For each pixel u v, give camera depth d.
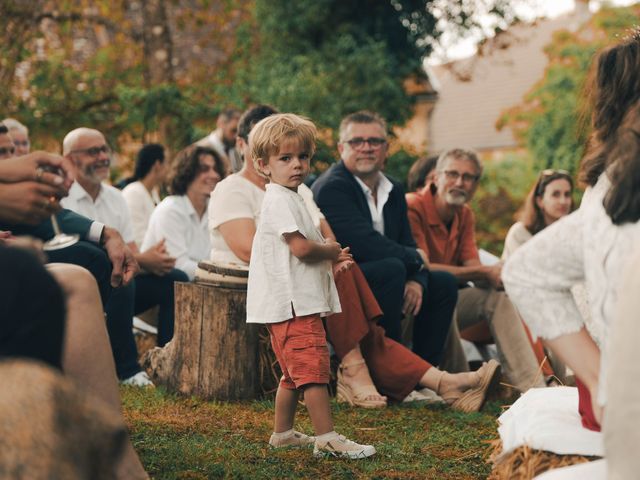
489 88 34.66
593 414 2.41
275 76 14.20
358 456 3.70
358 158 5.78
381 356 5.19
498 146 32.66
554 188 6.68
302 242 3.75
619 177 2.08
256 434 4.16
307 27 14.89
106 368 2.77
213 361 5.09
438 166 6.44
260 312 3.80
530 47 34.56
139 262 6.00
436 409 5.02
